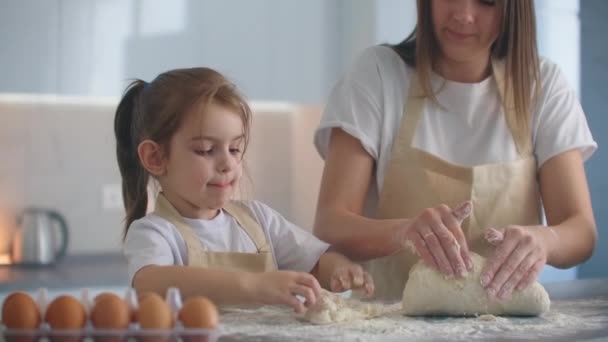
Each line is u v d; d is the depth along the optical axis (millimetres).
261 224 1438
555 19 2707
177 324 867
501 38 1563
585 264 2660
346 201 1518
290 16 3057
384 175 1561
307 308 1135
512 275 1231
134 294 903
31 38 2746
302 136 3340
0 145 2951
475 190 1514
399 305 1336
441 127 1564
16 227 2961
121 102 1427
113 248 3111
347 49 3104
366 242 1400
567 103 1579
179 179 1286
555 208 1538
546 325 1140
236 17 2982
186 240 1289
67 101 3027
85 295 916
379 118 1556
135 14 2867
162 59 2902
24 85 2746
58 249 3018
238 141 1311
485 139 1555
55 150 3020
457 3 1426
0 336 850
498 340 1018
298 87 3076
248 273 1141
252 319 1156
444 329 1092
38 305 885
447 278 1225
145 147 1305
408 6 2984
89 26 2814
